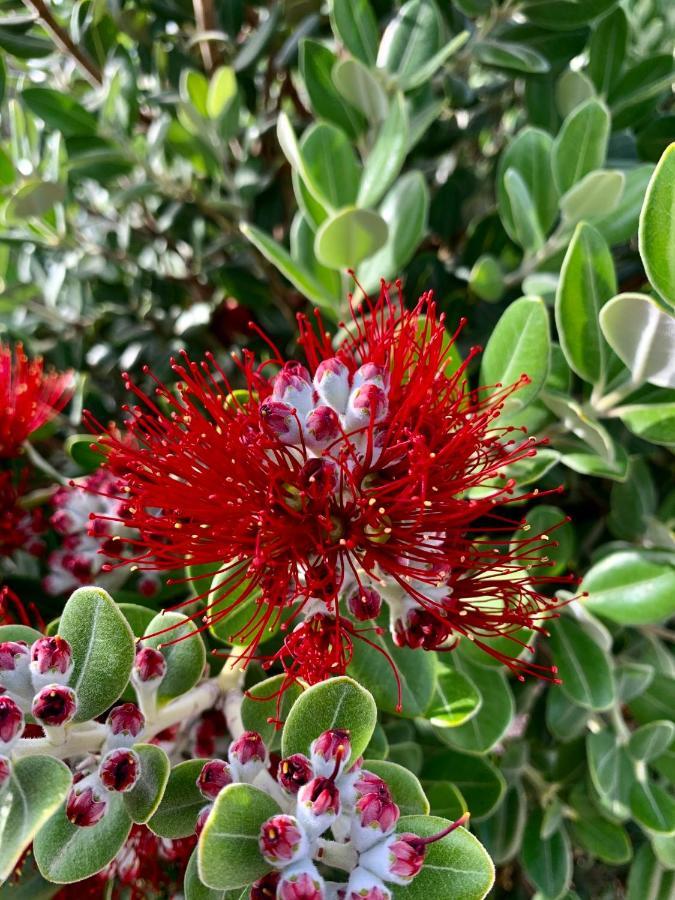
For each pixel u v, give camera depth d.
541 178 0.24
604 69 0.26
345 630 0.15
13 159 0.27
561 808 0.25
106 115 0.27
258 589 0.17
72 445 0.23
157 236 0.32
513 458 0.17
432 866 0.12
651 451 0.26
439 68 0.28
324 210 0.23
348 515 0.15
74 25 0.27
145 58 0.31
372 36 0.25
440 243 0.31
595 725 0.24
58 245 0.30
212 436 0.15
